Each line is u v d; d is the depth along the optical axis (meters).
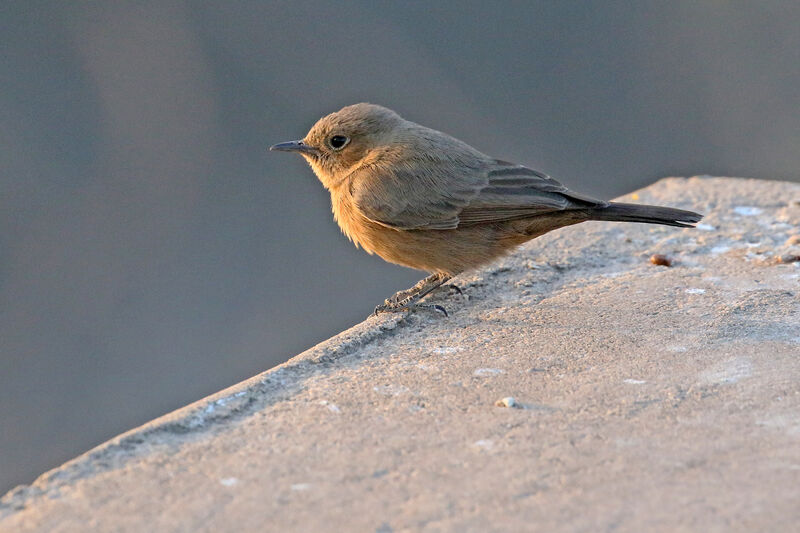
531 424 8.02
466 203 11.98
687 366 9.27
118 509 6.77
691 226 11.66
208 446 7.70
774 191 15.04
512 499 6.77
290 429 8.01
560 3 25.86
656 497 6.72
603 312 10.97
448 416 8.23
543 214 11.89
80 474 7.24
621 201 14.98
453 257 12.22
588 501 6.70
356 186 12.53
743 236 13.38
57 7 25.53
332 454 7.52
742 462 7.20
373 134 12.91
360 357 9.88
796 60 24.39
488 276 12.48
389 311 11.38
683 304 11.08
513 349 9.95
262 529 6.48
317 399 8.66
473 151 12.65
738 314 10.62
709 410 8.21
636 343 9.95
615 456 7.37
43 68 25.03
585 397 8.59
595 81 25.33
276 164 23.83
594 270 12.59
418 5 25.47
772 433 7.70
